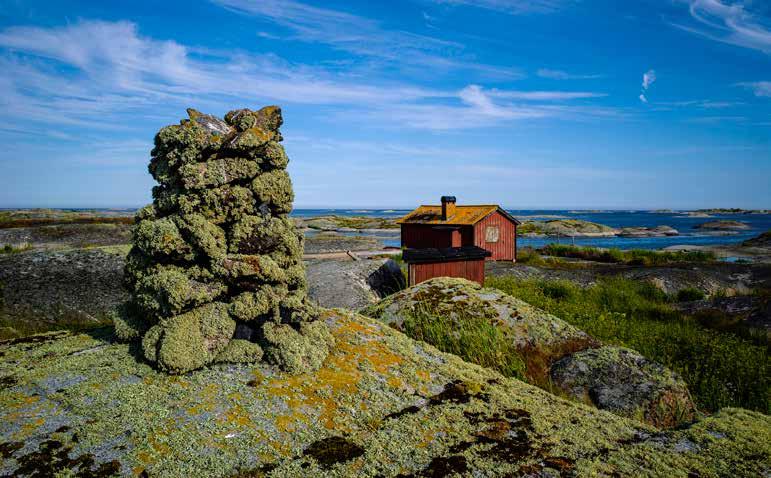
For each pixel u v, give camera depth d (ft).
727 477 12.17
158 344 15.37
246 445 12.23
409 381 16.90
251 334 17.04
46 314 29.81
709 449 13.76
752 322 39.78
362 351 18.49
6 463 10.44
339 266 47.01
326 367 16.74
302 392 14.97
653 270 72.13
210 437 12.26
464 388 16.99
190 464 11.25
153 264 16.78
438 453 12.76
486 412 15.31
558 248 121.60
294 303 17.40
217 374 15.14
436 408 15.29
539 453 12.97
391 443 13.00
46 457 10.76
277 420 13.42
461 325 25.52
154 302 15.71
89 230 78.18
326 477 11.44
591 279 65.00
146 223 16.81
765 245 136.77
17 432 11.46
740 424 15.66
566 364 22.86
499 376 19.36
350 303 38.75
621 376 21.56
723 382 27.27
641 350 32.22
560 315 40.40
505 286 52.70
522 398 16.85
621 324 38.58
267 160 17.92
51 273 34.71
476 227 102.58
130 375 14.60
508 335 24.94
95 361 15.29
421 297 29.01
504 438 13.73
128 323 16.70
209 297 16.34
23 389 13.32
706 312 43.55
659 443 14.11
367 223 309.83
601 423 15.46
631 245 171.32
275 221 17.83
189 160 16.72
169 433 12.16
